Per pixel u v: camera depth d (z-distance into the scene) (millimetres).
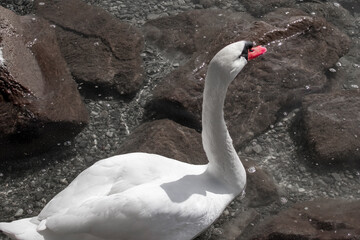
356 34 8562
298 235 5594
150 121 7180
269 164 6770
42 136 6684
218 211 5316
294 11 8500
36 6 8578
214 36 8219
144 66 7957
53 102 6801
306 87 7543
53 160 6789
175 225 4910
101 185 4969
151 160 5227
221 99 4801
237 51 4508
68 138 6957
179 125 6789
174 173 5238
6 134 6434
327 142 6688
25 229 4805
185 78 7340
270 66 7547
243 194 6285
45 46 7410
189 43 8180
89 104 7434
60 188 6480
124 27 8180
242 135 7023
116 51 7824
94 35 8039
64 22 8242
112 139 7051
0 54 6801
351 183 6492
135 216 4699
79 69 7621
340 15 8820
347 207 5941
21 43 7188
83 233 4734
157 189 4844
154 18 8758
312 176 6602
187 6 8992
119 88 7516
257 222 6066
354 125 6824
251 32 7816
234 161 5371
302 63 7680
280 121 7324
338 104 7082
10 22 7281
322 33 7988
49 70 7172
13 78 6676
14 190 6441
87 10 8461
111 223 4680
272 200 6293
